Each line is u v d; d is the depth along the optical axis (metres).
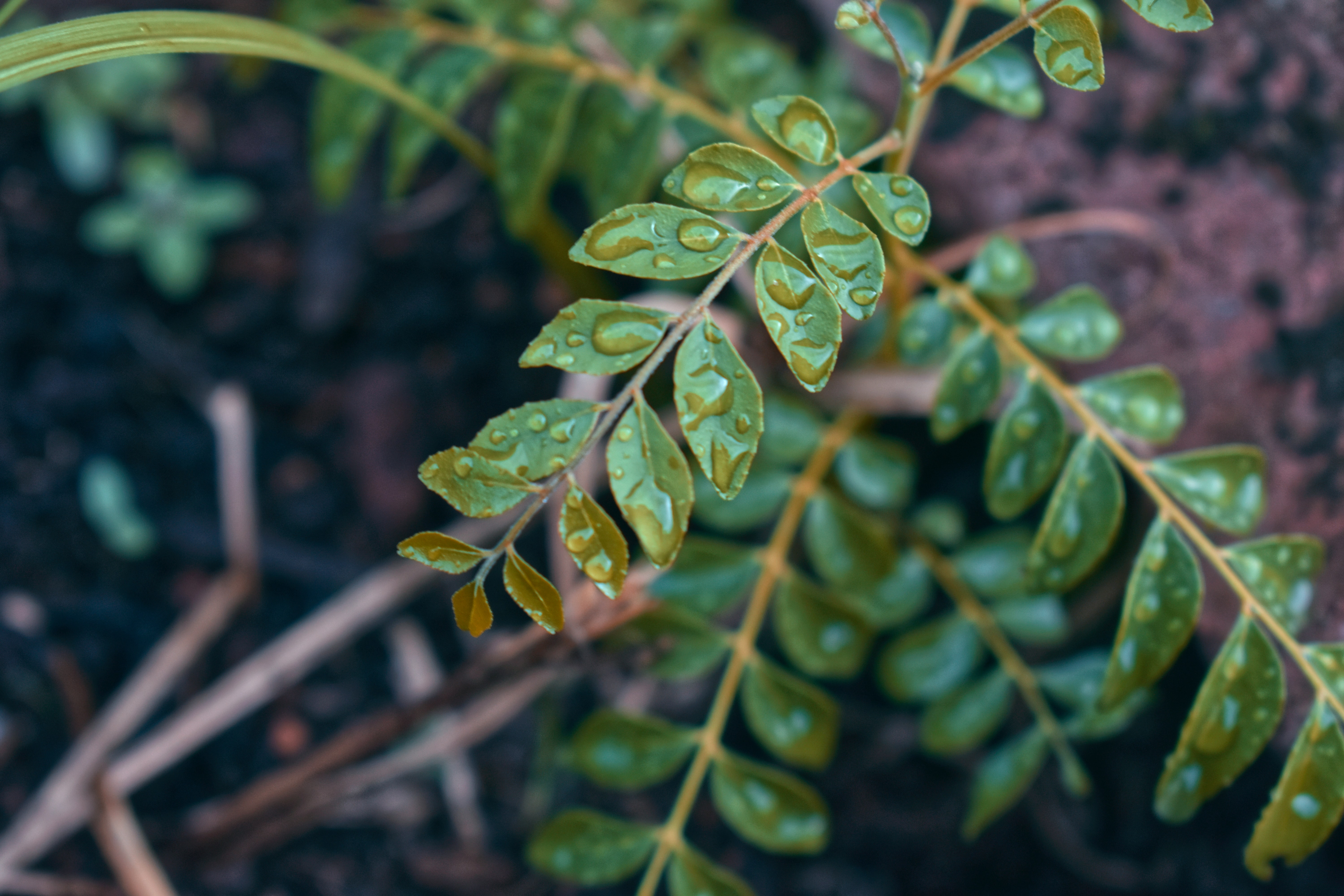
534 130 0.36
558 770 0.47
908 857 0.46
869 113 0.38
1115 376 0.31
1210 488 0.31
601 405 0.26
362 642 0.50
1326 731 0.30
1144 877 0.43
